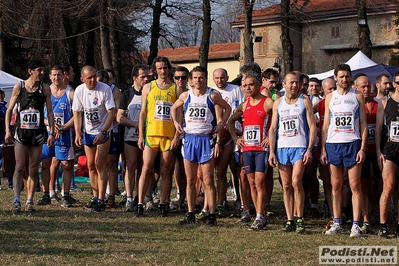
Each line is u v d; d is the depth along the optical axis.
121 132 10.20
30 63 9.33
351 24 42.91
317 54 44.66
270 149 8.09
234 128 8.64
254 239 7.55
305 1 45.03
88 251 6.71
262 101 8.30
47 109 9.63
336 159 7.83
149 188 10.15
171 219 9.07
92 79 9.59
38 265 6.06
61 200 10.92
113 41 27.58
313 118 7.95
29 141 9.34
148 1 28.59
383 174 7.76
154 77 10.23
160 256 6.52
